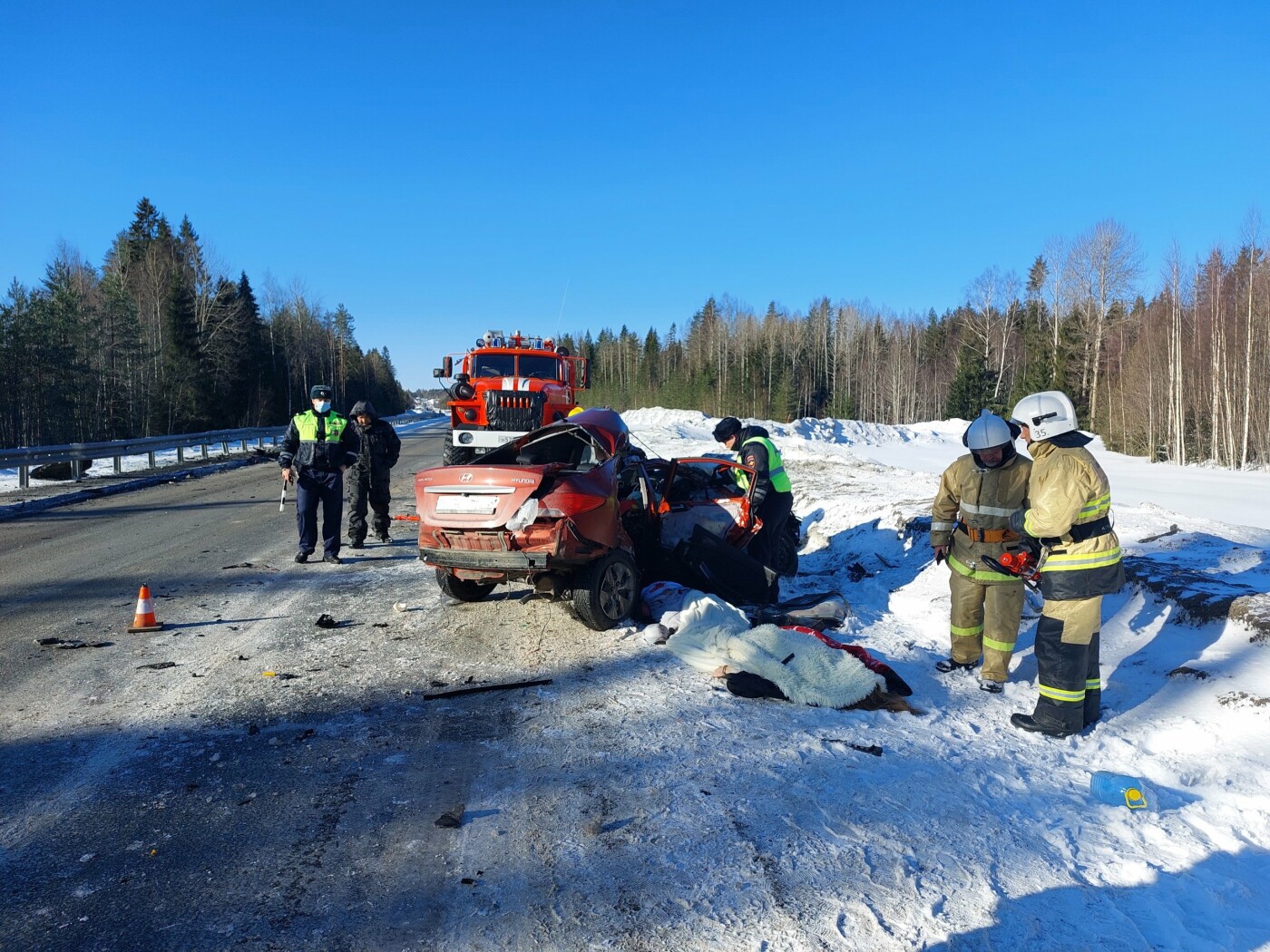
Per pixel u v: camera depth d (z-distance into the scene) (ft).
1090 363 162.09
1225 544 23.39
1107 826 10.86
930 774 12.31
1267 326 97.35
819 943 8.34
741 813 11.02
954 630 17.24
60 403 141.79
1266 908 9.00
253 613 22.11
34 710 14.92
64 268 164.96
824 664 16.19
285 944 8.40
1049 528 13.53
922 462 86.22
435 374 48.29
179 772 12.42
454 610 22.39
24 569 27.89
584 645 19.13
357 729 14.12
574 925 8.68
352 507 31.99
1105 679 16.72
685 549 22.59
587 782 12.01
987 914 8.86
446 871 9.72
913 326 324.39
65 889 9.37
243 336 197.98
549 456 24.26
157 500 47.55
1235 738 13.19
